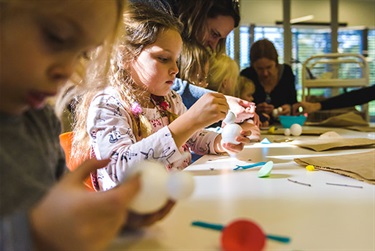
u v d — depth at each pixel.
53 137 0.48
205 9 1.35
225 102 0.77
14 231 0.24
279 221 0.39
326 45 4.03
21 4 0.31
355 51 4.17
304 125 1.72
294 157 0.81
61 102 0.58
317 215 0.41
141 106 0.93
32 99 0.35
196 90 1.25
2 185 0.33
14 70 0.32
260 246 0.30
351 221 0.39
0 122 0.37
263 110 1.93
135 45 0.89
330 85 2.51
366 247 0.33
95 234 0.24
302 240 0.34
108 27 0.39
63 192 0.26
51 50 0.33
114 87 0.86
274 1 3.81
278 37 3.85
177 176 0.35
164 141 0.70
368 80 2.46
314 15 3.94
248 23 3.78
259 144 1.04
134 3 0.93
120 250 0.32
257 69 2.29
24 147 0.38
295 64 3.71
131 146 0.71
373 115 4.02
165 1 1.25
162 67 0.90
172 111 1.08
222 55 1.61
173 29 0.92
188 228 0.37
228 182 0.58
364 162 0.69
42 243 0.24
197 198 0.48
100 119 0.79
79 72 0.55
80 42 0.35
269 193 0.51
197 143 0.93
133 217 0.35
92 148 0.80
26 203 0.33
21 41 0.31
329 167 0.65
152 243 0.34
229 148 0.85
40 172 0.39
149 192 0.33
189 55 1.34
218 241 0.34
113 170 0.70
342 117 1.71
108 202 0.24
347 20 4.11
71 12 0.33
